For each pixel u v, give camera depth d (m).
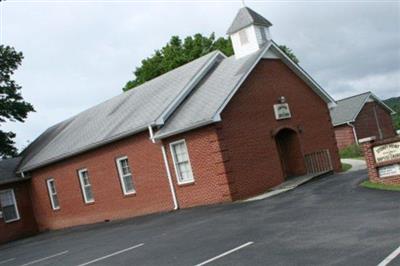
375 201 13.54
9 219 30.80
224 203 19.70
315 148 24.91
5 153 36.38
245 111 21.44
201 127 20.38
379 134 45.84
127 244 14.98
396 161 15.97
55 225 30.19
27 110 35.50
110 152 24.86
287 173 24.34
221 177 19.83
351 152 38.91
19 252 21.41
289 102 24.03
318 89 25.73
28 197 31.81
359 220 11.45
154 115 21.92
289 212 14.38
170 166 21.77
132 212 24.19
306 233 11.15
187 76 24.11
